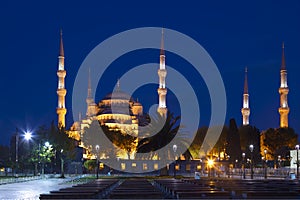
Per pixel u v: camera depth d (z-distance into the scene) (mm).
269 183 48812
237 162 142000
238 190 33594
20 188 61625
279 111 183250
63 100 174125
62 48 178875
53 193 33906
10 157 134375
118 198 30391
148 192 32250
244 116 190750
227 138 146000
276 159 147625
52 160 137250
